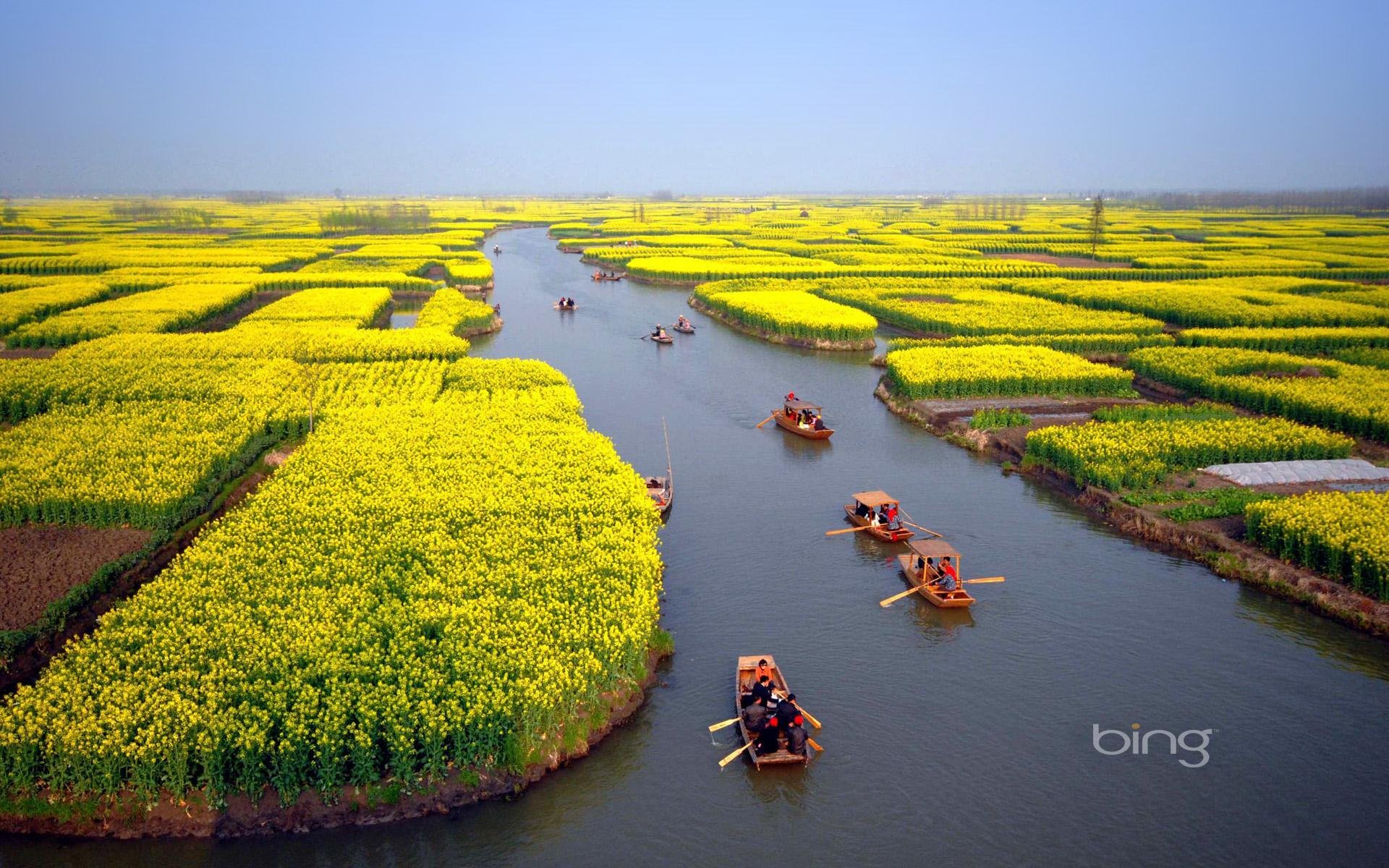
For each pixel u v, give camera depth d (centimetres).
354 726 2309
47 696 2389
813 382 7069
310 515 3606
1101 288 10775
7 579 3272
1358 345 7756
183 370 6128
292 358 6794
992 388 6225
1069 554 3894
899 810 2389
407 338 7425
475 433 4784
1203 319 8681
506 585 3069
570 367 7525
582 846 2253
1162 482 4531
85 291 10094
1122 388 6325
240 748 2255
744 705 2694
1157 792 2445
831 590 3575
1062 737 2673
